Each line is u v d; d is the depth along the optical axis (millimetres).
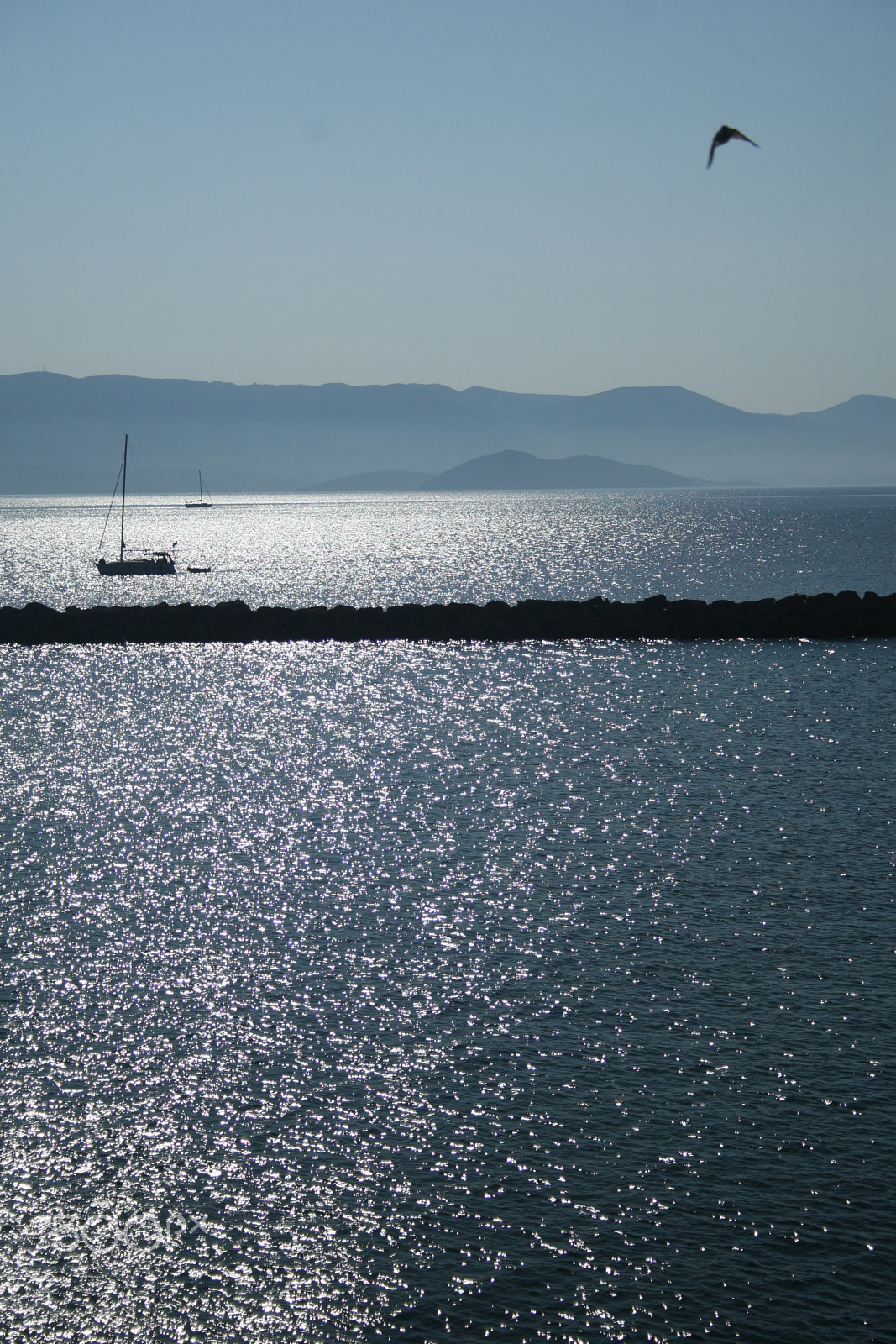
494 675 79625
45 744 59594
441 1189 21531
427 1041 26672
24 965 30859
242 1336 18422
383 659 87250
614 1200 21109
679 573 167375
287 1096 24562
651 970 30062
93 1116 23922
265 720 65500
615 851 39875
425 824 43750
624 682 75625
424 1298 19047
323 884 37125
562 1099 24266
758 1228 20359
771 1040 26391
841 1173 21734
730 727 60625
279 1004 28594
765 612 94750
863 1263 19500
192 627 97125
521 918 33812
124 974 30344
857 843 40156
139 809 46531
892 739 57094
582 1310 18625
